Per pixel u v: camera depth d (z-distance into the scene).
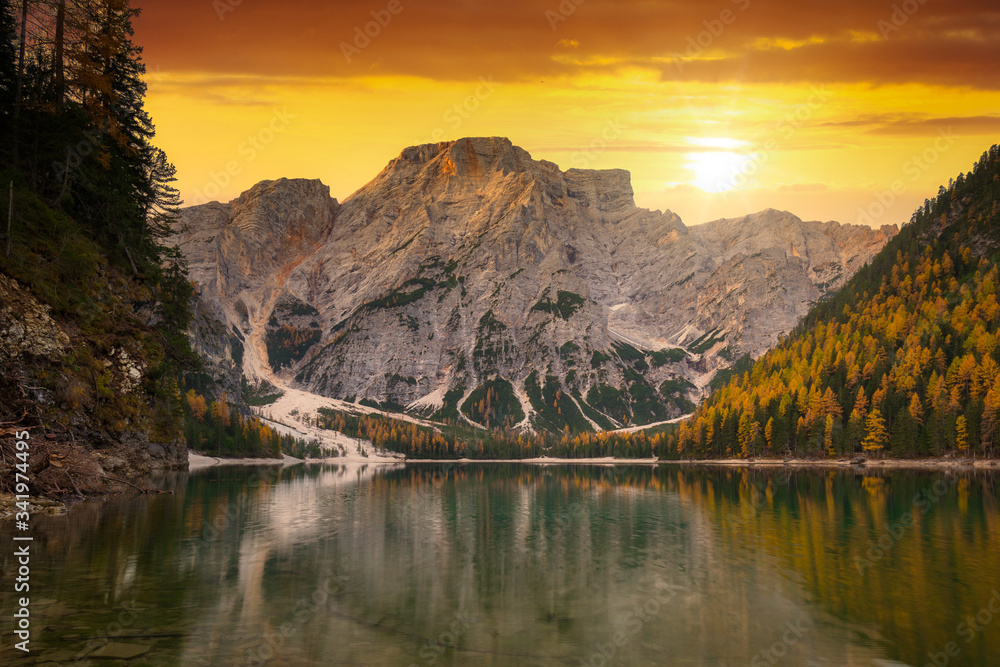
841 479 135.88
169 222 109.25
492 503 87.88
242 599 32.88
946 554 48.16
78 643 25.44
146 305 95.19
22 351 64.44
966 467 169.12
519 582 38.88
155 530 51.03
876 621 31.45
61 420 67.38
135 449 81.19
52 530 48.50
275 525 59.06
